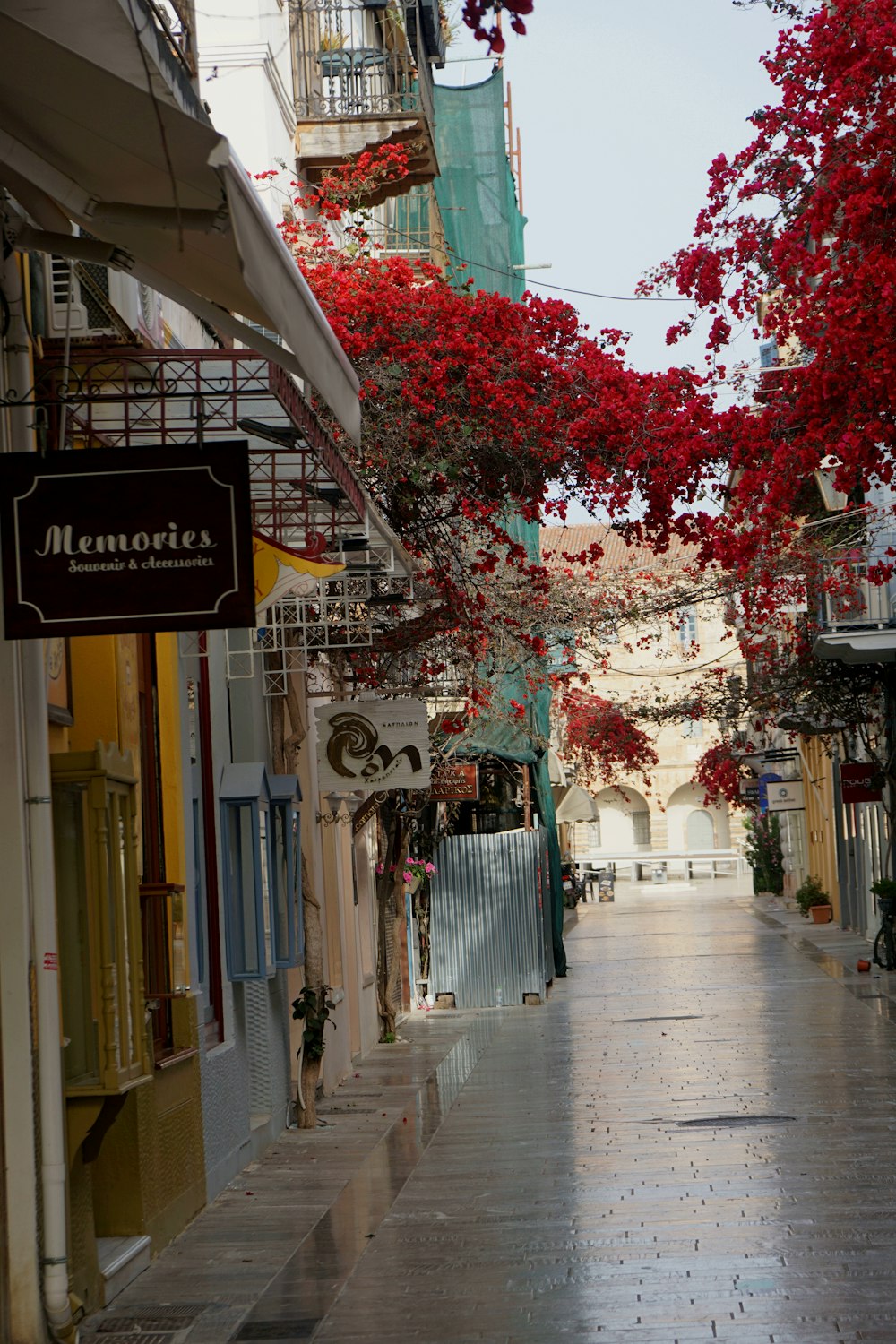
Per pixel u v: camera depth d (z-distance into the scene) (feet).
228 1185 42.96
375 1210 38.78
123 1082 29.22
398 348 47.62
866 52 41.01
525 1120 51.57
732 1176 40.34
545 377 47.26
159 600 24.89
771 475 42.68
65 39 22.16
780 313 43.27
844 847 146.10
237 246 18.42
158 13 24.31
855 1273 30.30
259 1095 50.62
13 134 21.33
